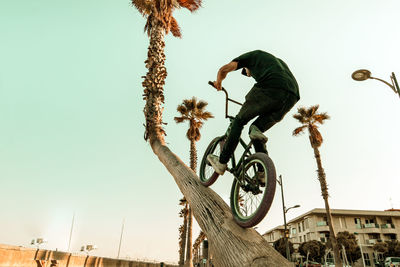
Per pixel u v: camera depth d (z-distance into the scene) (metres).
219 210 2.22
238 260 1.64
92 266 13.81
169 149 4.36
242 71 2.67
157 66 7.57
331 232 19.70
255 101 2.25
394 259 35.62
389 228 43.50
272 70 2.26
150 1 10.86
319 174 21.34
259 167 2.28
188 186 2.75
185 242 20.42
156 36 9.18
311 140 22.53
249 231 1.92
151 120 6.01
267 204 1.82
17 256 8.02
